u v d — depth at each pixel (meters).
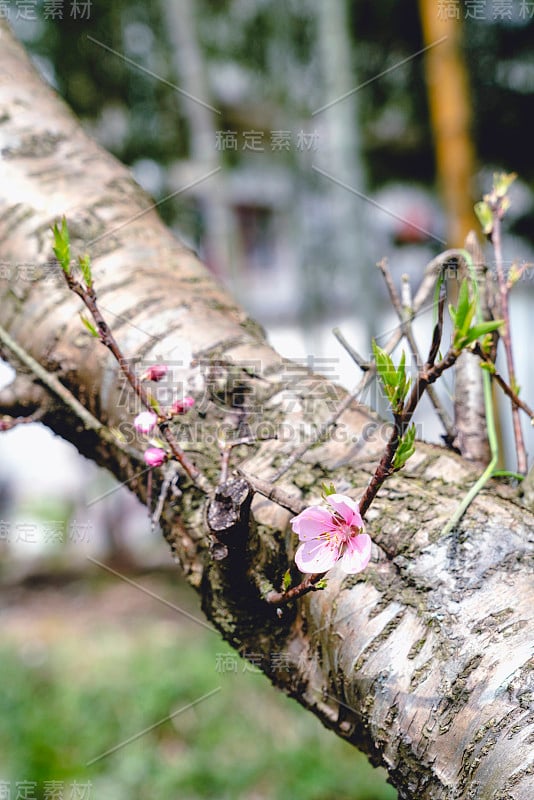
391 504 0.99
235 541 0.94
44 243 1.14
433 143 3.21
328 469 1.01
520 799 0.91
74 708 3.07
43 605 4.57
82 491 4.25
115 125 3.05
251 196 4.36
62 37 2.73
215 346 1.07
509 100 2.79
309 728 2.92
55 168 1.17
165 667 3.34
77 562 5.05
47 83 1.25
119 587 4.71
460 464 1.01
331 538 0.93
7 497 4.93
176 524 1.04
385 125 3.26
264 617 1.00
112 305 1.10
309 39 3.22
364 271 3.07
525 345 3.50
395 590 0.97
